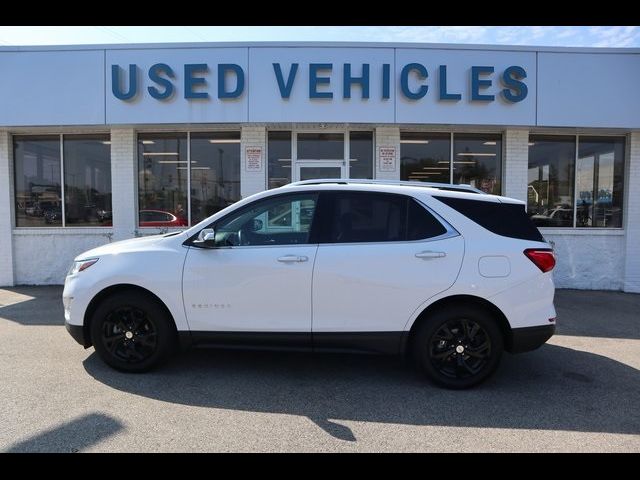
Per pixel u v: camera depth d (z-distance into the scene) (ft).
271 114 29.43
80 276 15.85
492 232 15.01
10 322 22.35
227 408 13.29
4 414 12.71
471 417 12.93
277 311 14.89
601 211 33.65
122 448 11.08
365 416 12.91
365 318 14.74
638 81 30.30
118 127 31.65
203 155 32.76
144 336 15.61
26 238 33.06
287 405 13.53
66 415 12.67
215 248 15.20
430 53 29.43
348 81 29.22
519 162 32.45
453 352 14.83
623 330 22.30
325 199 15.44
